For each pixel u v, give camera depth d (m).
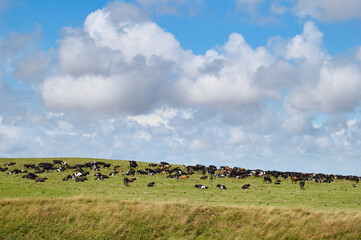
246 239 28.41
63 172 65.50
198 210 31.92
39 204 30.69
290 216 31.52
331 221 30.48
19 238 26.08
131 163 76.19
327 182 62.06
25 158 89.44
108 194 42.09
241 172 68.38
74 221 28.89
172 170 69.69
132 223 29.36
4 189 42.72
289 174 71.31
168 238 28.16
